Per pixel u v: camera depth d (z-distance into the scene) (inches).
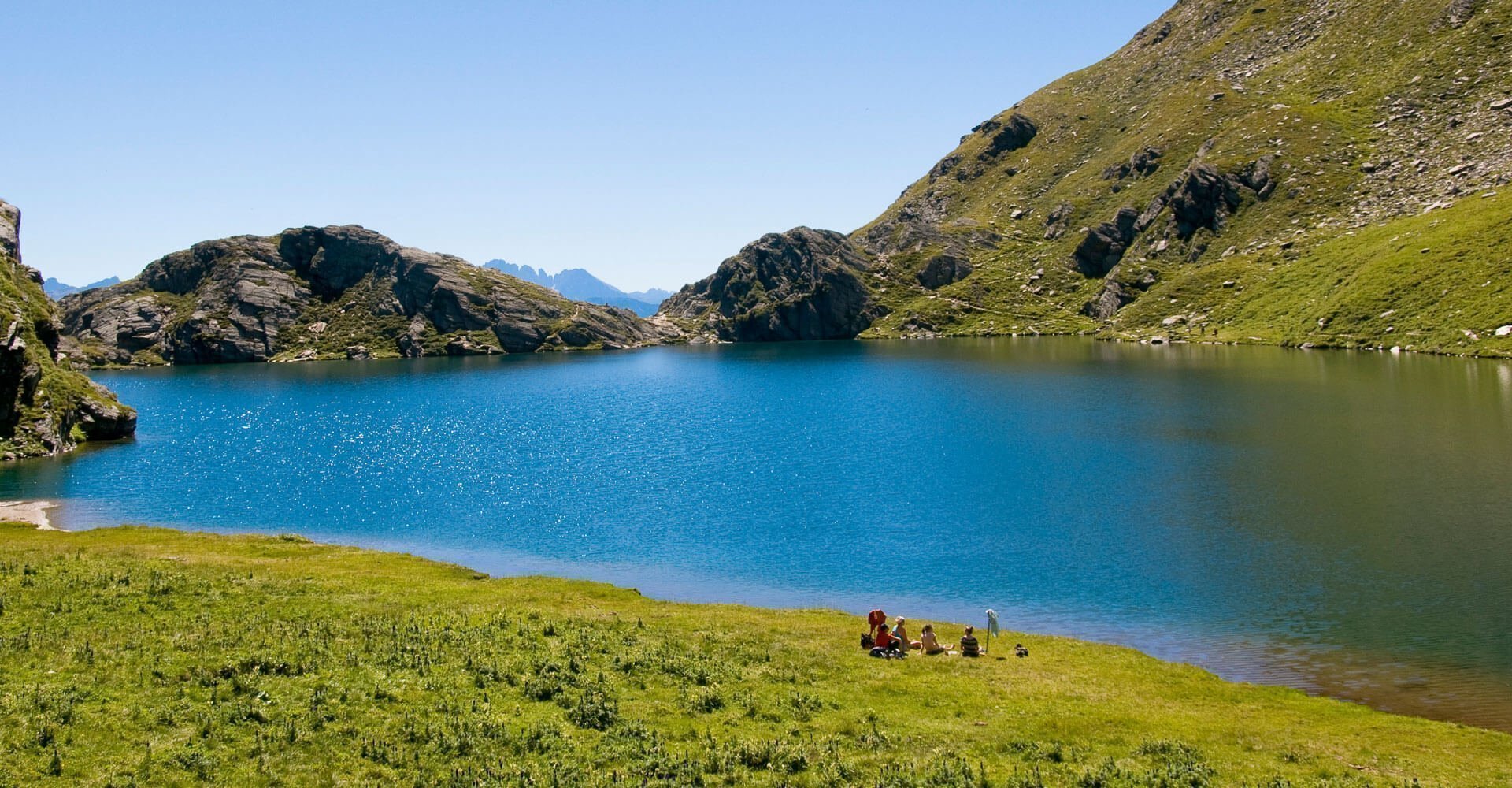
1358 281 7618.1
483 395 7288.4
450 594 1745.8
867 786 887.7
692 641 1434.5
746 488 3184.1
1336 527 2335.1
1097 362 7352.4
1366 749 1050.1
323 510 3093.0
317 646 1242.0
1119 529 2431.1
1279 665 1523.1
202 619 1373.0
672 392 7091.5
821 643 1475.1
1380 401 4345.5
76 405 4906.5
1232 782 928.3
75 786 811.4
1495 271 6476.4
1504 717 1298.0
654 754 948.0
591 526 2716.5
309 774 868.6
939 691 1227.9
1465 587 1865.2
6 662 1104.8
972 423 4480.8
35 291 5846.5
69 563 1776.6
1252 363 6407.5
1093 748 1022.4
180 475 3826.3
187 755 879.1
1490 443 3260.3
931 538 2427.4
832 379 7411.4
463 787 860.0
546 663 1235.9
